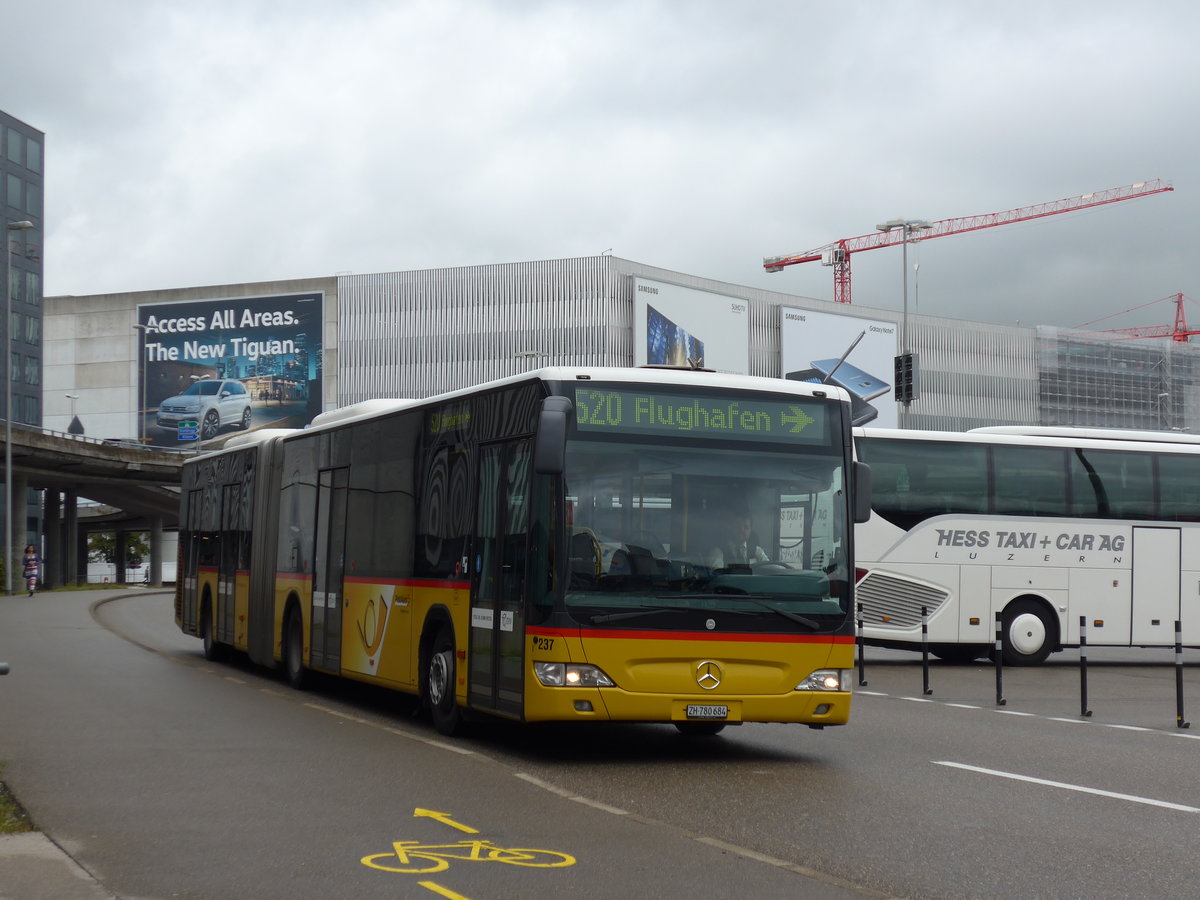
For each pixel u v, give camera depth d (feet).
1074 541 82.43
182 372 406.62
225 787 34.22
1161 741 46.14
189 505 87.40
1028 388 436.35
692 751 42.34
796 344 391.04
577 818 30.19
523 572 39.34
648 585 38.40
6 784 34.32
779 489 40.09
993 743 44.96
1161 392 446.19
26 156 304.71
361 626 53.36
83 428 415.64
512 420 41.34
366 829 28.89
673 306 361.51
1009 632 81.46
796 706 39.01
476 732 45.93
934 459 81.35
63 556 281.95
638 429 39.40
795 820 30.53
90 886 23.36
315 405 388.78
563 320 352.69
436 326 368.89
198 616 82.17
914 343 417.49
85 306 418.31
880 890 24.00
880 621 79.97
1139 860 26.68
